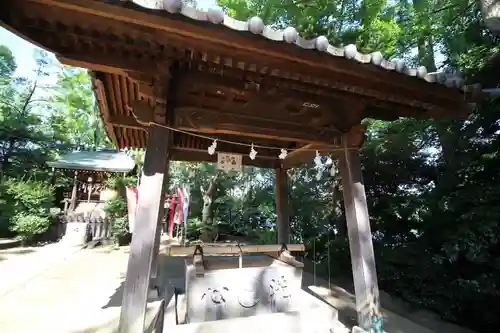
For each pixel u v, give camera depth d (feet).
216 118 9.51
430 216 15.55
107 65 7.45
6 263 25.05
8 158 46.14
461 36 17.93
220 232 42.45
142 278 7.51
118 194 38.83
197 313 10.96
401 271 16.52
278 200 21.27
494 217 11.58
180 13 5.47
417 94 9.16
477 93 8.85
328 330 10.56
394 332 11.37
